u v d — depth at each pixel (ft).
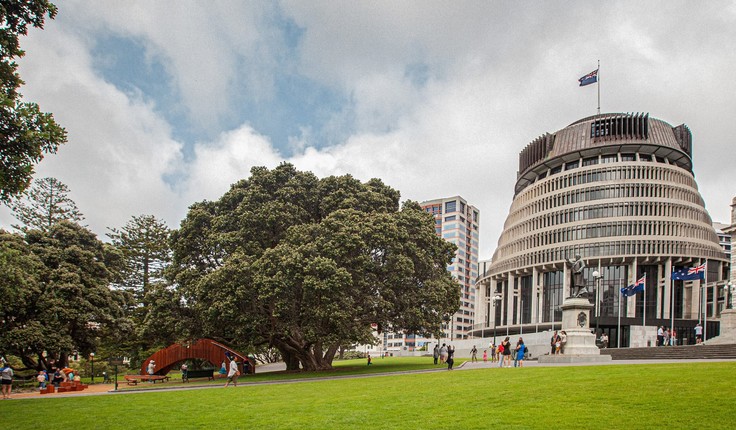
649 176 343.46
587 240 341.82
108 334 177.37
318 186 167.02
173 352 161.58
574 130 377.30
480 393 65.46
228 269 133.28
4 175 63.77
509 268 383.65
